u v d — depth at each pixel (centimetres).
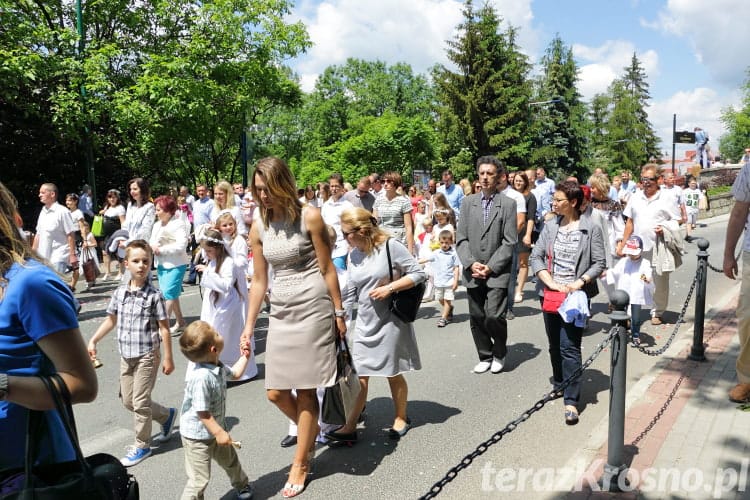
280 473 405
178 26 2030
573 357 468
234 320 582
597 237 489
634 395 514
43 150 1828
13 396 166
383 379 602
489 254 586
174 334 759
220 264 567
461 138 4344
